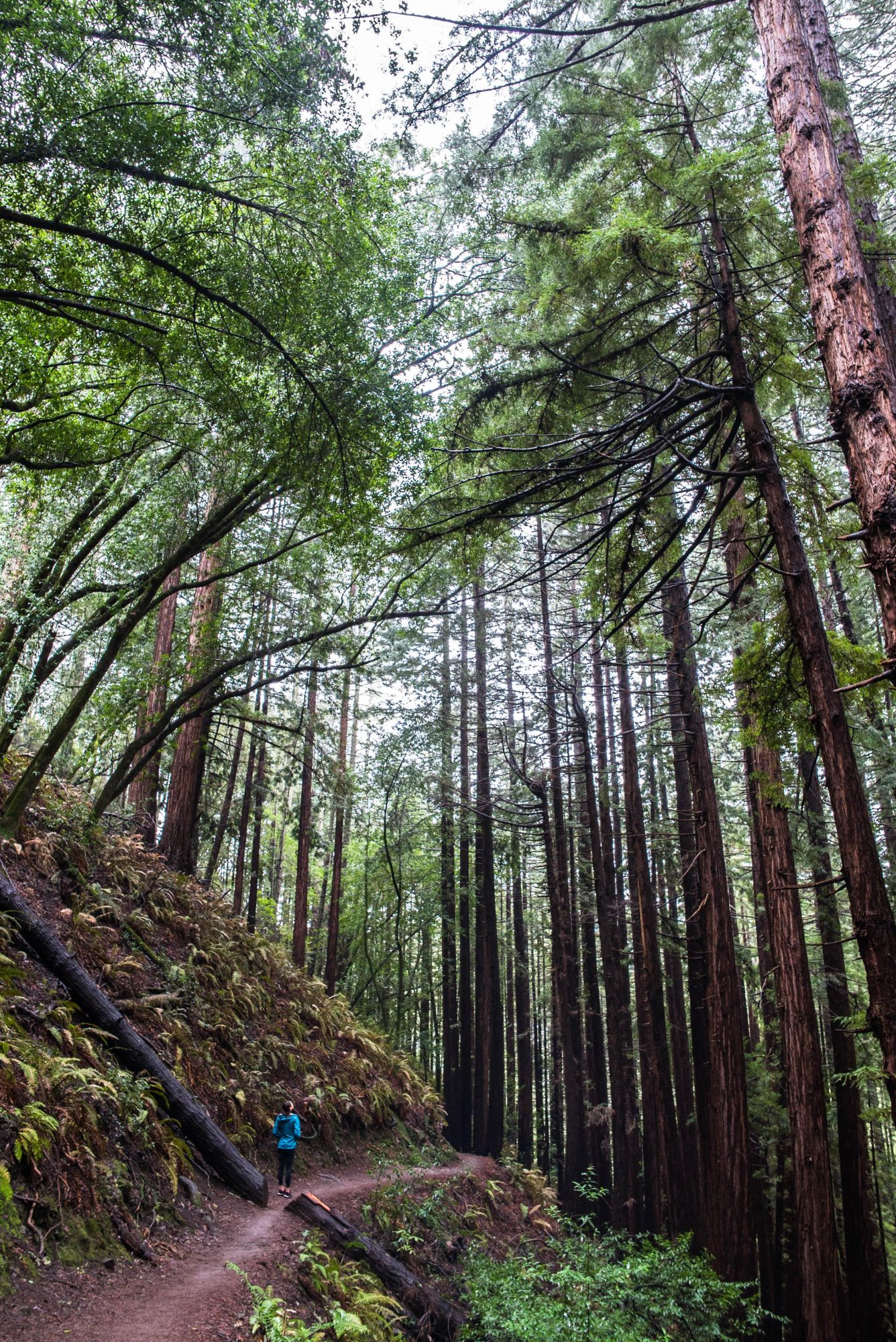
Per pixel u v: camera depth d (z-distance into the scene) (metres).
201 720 16.39
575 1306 7.76
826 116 4.64
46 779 12.43
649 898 16.80
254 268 6.39
